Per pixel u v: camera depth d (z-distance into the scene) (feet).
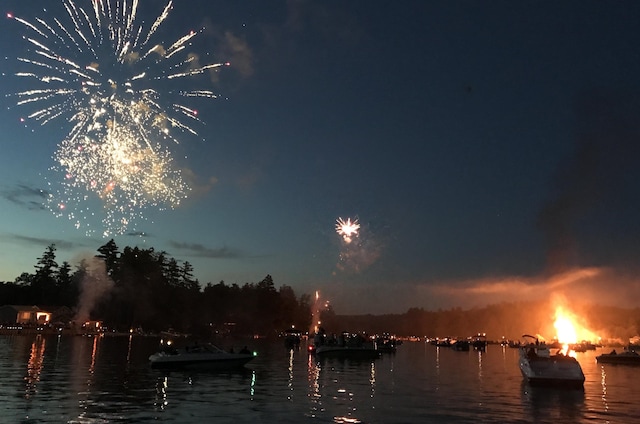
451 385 114.62
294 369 149.79
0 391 85.97
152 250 445.37
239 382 111.55
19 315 374.43
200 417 68.85
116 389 93.45
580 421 71.41
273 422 66.80
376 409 78.84
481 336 502.79
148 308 407.03
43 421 63.36
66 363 139.95
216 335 492.13
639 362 219.61
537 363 114.52
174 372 128.98
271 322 540.52
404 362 201.05
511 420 71.56
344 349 212.84
